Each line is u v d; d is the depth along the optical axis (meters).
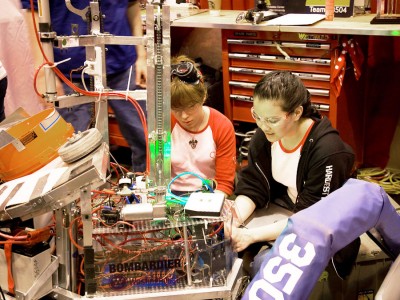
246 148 3.51
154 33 1.67
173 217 1.71
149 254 1.70
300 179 2.15
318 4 3.39
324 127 2.09
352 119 3.46
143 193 1.77
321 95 3.22
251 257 2.15
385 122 3.63
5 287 1.74
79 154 1.70
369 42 3.56
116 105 2.89
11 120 2.08
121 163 3.65
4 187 1.74
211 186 2.15
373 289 2.21
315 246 1.57
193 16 3.67
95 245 1.68
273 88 1.91
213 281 1.71
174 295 1.66
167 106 1.74
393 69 3.54
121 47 2.83
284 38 3.24
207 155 2.46
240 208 2.21
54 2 2.62
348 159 2.07
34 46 2.84
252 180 2.28
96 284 1.68
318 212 1.65
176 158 2.48
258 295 1.56
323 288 2.14
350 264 2.04
